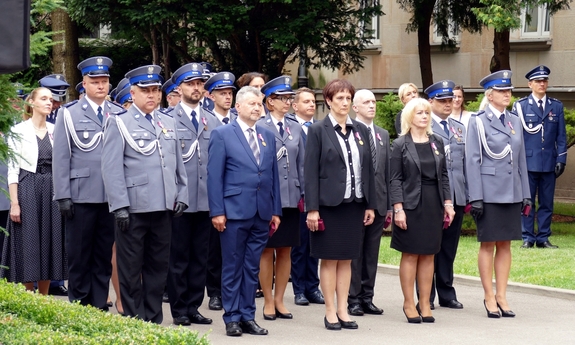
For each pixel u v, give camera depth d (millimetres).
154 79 7781
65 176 8234
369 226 8906
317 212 7996
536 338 7703
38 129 8859
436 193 8406
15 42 4949
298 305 9508
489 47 22281
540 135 12508
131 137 7660
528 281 10125
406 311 8484
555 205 18688
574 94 21047
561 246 12672
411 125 8516
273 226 8125
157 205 7641
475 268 10945
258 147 8016
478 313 8945
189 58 18797
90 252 8398
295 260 9594
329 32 18172
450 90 9344
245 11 16547
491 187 8672
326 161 8039
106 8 16812
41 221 8758
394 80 23609
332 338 7703
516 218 8727
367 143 8227
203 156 8633
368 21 18219
